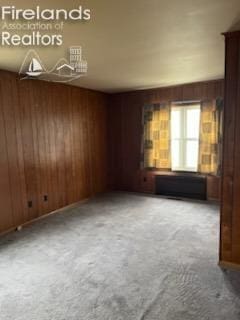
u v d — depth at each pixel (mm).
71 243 3129
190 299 2059
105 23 2043
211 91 4613
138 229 3529
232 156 2395
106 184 5816
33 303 2043
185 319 1842
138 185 5621
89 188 5250
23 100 3730
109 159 5875
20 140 3699
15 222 3652
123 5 1758
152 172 5371
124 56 2947
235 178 2402
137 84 4727
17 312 1945
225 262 2533
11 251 2938
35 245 3090
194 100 4793
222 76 4184
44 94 4102
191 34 2316
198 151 4844
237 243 2453
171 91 5031
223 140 2418
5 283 2312
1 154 3420
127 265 2596
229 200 2453
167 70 3682
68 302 2047
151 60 3143
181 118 5020
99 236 3324
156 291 2170
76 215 4195
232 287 2209
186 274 2418
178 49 2734
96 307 1981
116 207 4578
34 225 3777
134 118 5512
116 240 3191
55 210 4391
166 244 3055
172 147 5164
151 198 5117
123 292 2162
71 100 4688
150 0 1693
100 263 2643
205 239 3174
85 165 5117
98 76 3939
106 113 5715
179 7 1804
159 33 2279
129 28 2156
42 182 4109
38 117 3994
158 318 1855
